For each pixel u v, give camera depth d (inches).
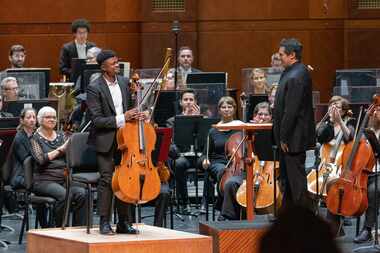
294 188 608.1
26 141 714.8
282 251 122.0
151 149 552.7
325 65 1239.5
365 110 719.1
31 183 681.0
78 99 828.0
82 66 912.3
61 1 1231.5
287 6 1228.5
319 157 698.2
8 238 720.3
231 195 700.0
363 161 640.4
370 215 664.4
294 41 613.0
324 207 776.9
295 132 604.4
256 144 629.3
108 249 522.9
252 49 1230.3
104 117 552.1
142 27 1222.9
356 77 984.9
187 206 835.4
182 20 1221.1
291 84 602.2
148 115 559.5
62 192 673.6
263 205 682.2
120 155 561.0
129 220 575.5
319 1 1230.9
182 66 989.2
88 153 607.2
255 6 1226.6
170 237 547.5
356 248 647.8
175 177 791.1
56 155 687.1
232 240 556.4
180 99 848.9
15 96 863.1
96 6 1238.9
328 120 713.0
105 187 555.8
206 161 762.2
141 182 542.3
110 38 1245.7
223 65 1227.9
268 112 767.1
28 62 1231.5
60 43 1235.2
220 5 1221.1
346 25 1238.9
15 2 1225.4
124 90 565.6
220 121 783.7
